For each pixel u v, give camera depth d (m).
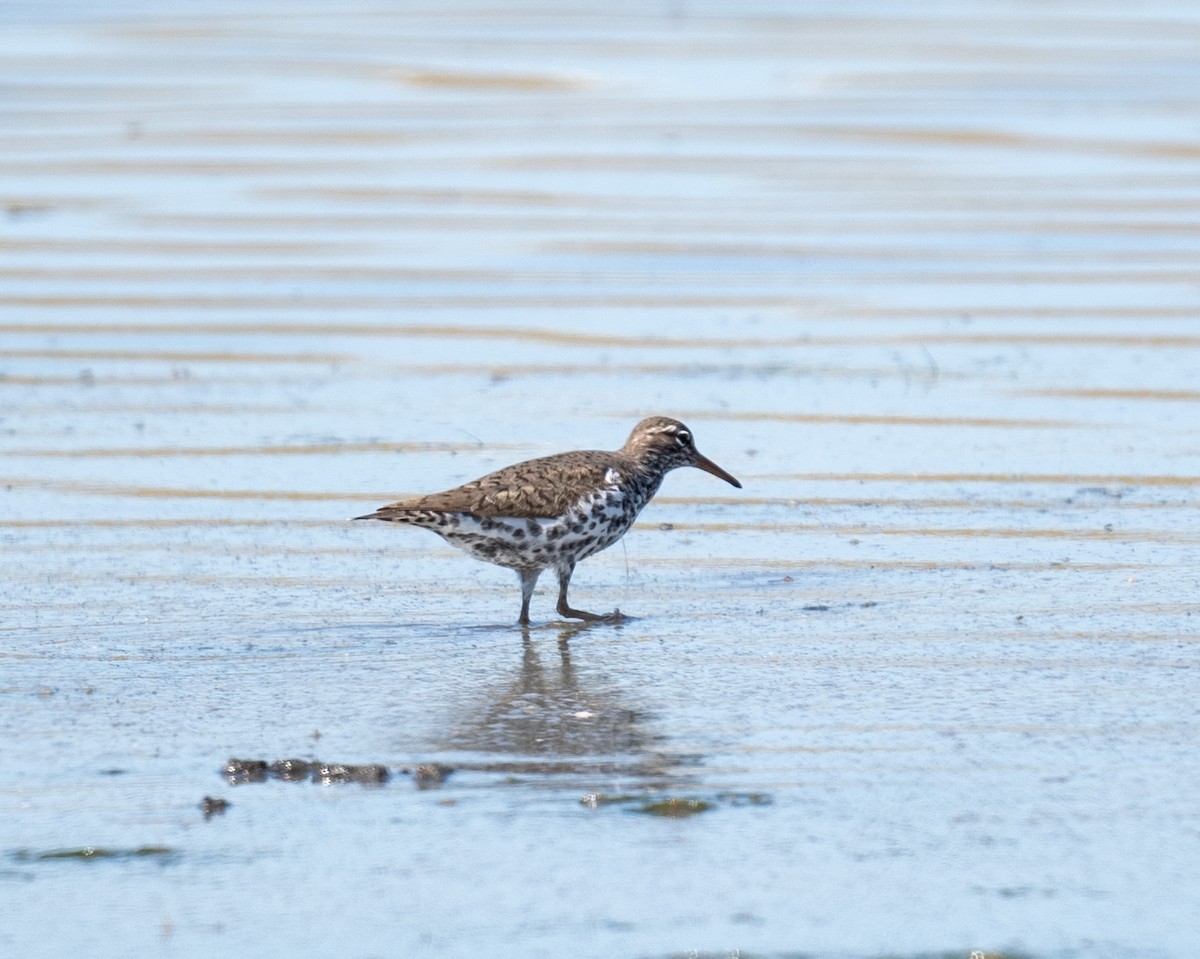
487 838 9.49
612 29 51.06
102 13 53.94
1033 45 48.34
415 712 11.34
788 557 14.64
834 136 35.91
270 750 10.70
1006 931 8.52
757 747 10.65
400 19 52.84
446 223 28.61
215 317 22.89
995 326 22.44
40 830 9.59
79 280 24.78
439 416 18.75
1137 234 27.64
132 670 12.11
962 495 16.16
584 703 11.45
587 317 23.02
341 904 8.81
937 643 12.53
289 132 36.22
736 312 23.28
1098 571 14.06
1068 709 11.20
